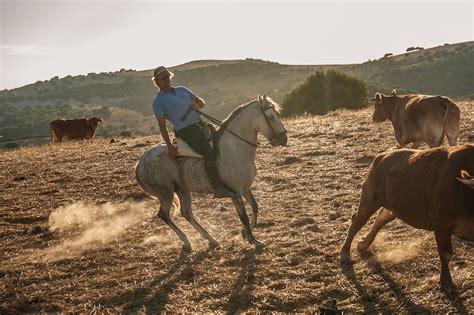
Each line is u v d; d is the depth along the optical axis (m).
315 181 12.27
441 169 6.29
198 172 8.88
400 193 6.77
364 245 8.00
